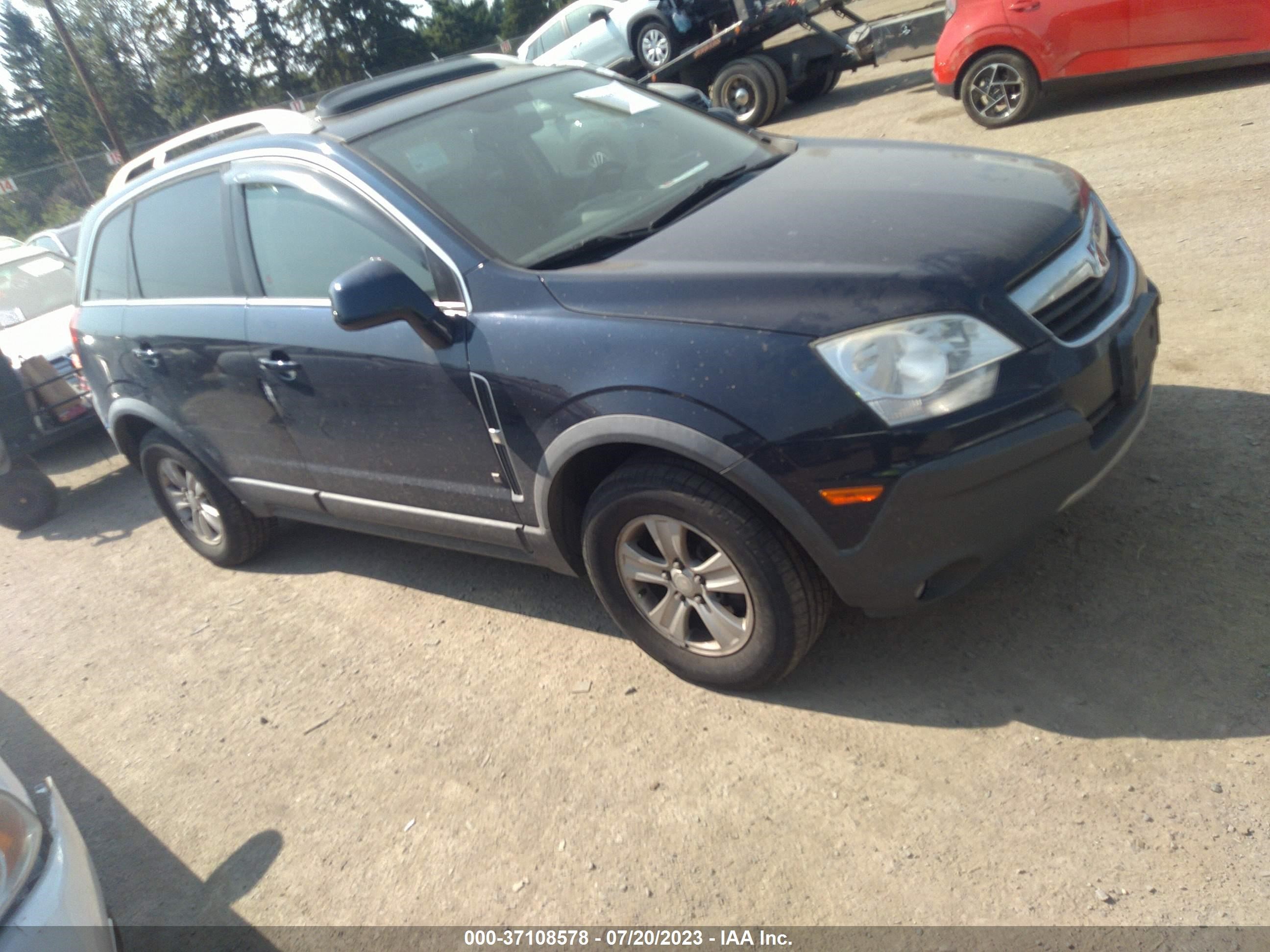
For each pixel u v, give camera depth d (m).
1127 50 8.23
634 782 2.93
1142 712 2.67
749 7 11.67
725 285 2.72
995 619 3.15
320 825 3.12
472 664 3.71
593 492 3.16
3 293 8.60
